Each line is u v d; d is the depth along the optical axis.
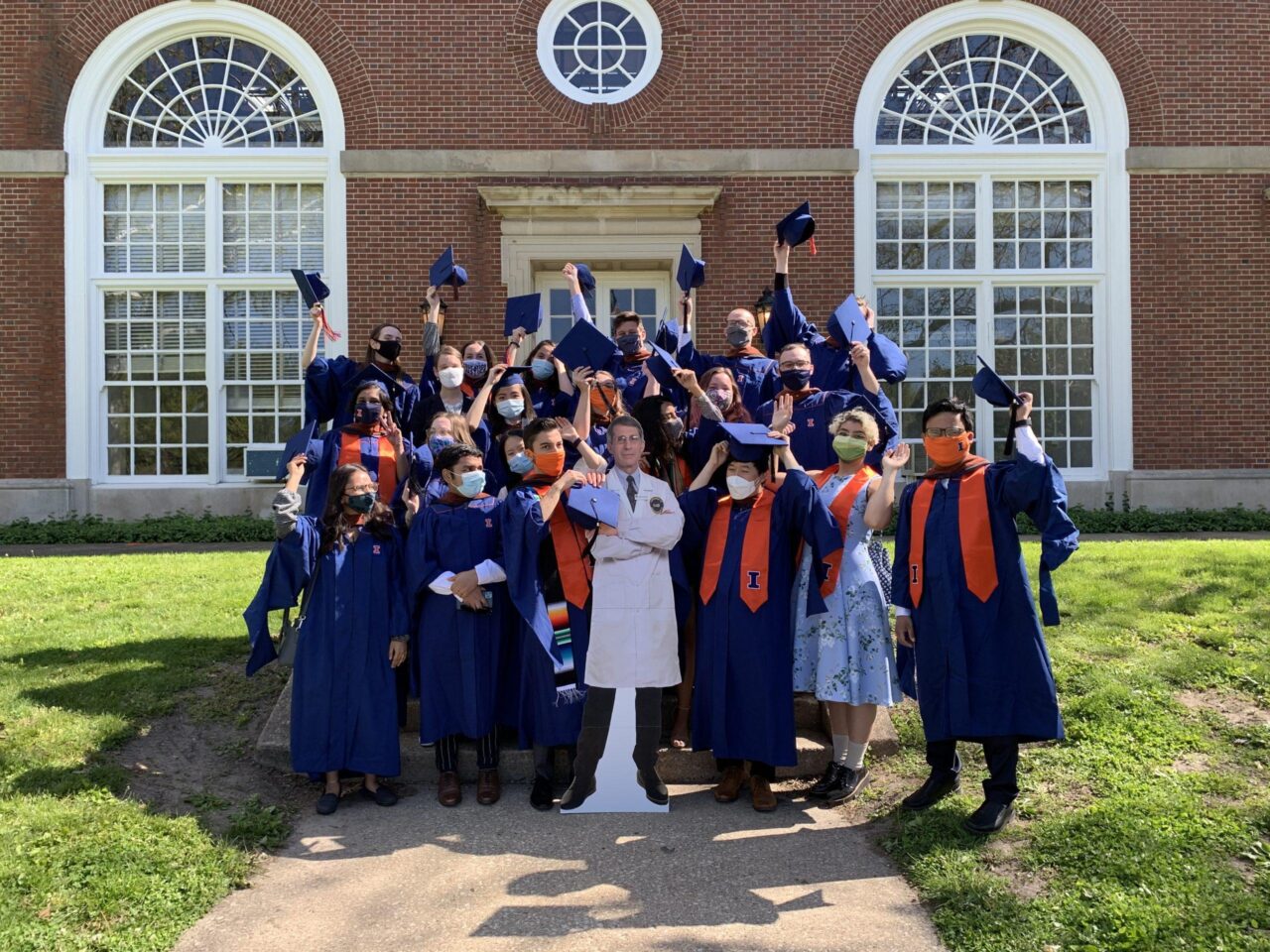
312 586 5.02
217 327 13.76
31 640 6.80
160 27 13.47
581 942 3.71
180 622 7.32
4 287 13.36
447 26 13.43
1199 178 13.63
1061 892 3.92
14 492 13.32
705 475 5.11
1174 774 4.78
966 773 5.06
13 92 13.34
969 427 4.69
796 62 13.55
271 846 4.51
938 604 4.52
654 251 13.47
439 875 4.24
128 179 13.64
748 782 5.15
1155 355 13.65
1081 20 13.65
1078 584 7.61
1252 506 13.58
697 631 4.99
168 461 13.87
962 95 13.95
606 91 13.59
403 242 13.41
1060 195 13.98
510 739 5.48
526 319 6.48
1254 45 13.62
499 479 5.80
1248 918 3.66
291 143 13.71
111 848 4.23
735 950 3.64
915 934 3.75
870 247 13.66
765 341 6.64
